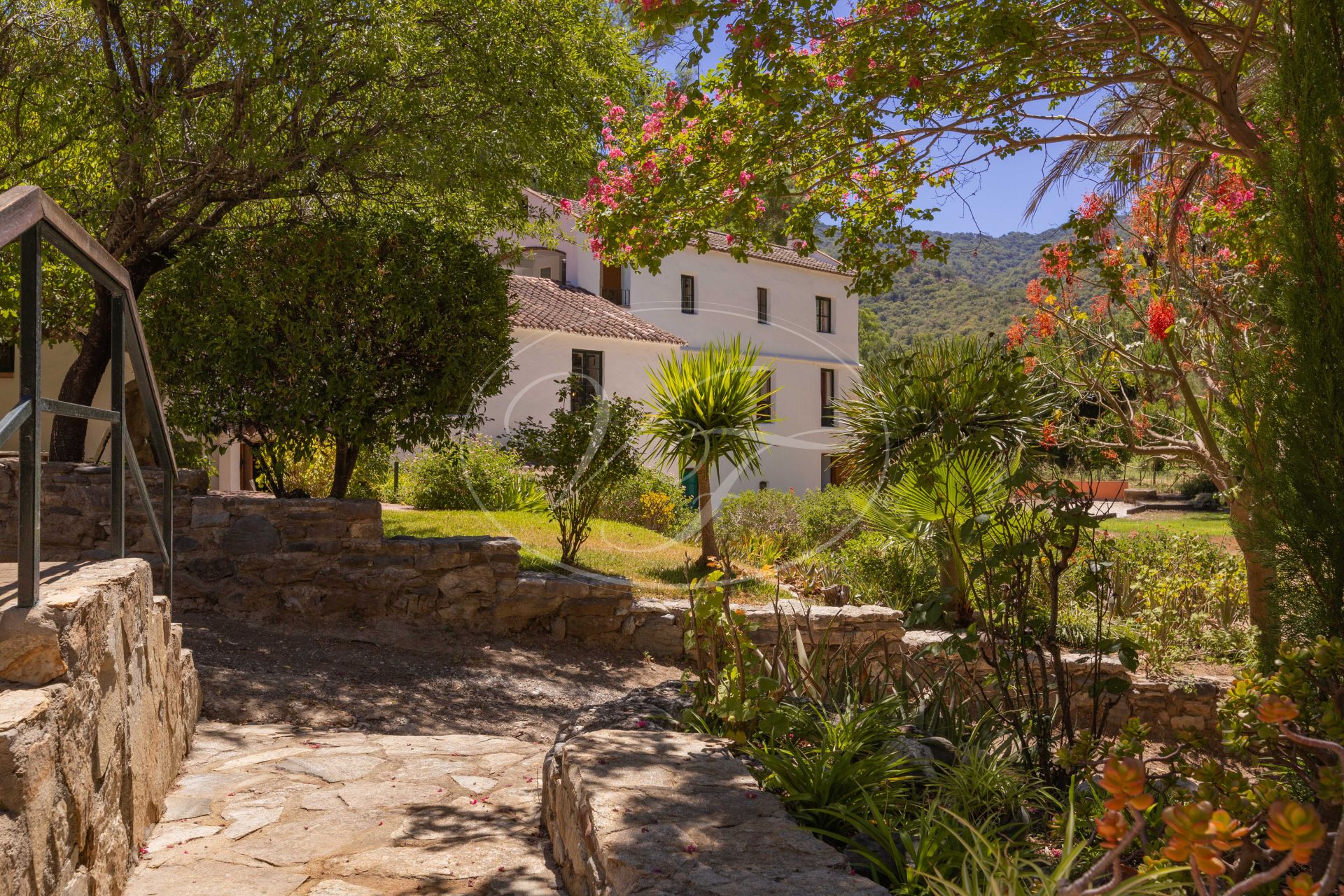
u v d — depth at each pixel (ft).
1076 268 24.47
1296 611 9.93
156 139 26.02
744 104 21.50
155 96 26.91
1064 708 12.88
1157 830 9.92
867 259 25.88
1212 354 23.39
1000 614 13.91
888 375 28.32
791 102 19.30
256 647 23.86
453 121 28.86
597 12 31.94
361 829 12.48
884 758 11.06
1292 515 9.84
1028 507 18.02
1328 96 9.83
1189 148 23.70
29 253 8.38
